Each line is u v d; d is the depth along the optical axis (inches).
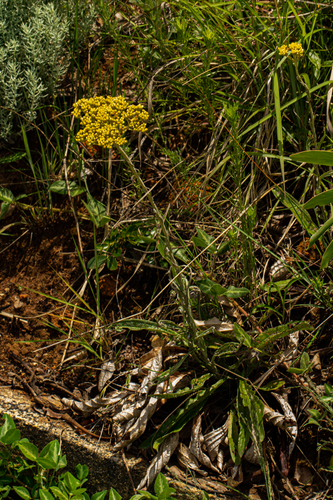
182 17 77.4
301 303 68.2
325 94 72.2
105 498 62.8
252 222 60.7
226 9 77.2
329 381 62.0
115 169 82.6
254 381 62.9
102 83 90.3
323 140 68.2
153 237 74.1
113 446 61.3
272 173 75.0
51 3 82.4
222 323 63.0
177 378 62.8
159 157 83.6
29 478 64.6
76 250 78.0
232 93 79.0
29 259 79.0
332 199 52.9
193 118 85.0
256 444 53.4
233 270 67.2
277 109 61.1
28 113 82.1
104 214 73.5
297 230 73.8
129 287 74.3
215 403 63.9
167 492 54.1
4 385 68.8
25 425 64.2
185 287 57.4
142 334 71.0
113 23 85.4
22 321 74.0
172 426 59.4
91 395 66.8
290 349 63.3
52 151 85.7
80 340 70.7
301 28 68.3
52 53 81.9
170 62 77.5
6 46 81.0
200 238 63.7
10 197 78.6
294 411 61.0
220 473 58.4
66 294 75.2
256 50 75.6
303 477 57.7
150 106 75.4
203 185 74.7
